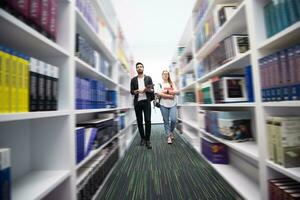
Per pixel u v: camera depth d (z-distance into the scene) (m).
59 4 1.07
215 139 2.00
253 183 1.42
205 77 2.25
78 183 1.14
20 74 0.67
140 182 1.57
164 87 3.35
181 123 4.13
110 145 2.04
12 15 0.65
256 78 1.11
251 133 1.63
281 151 0.92
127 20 4.41
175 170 1.84
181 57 3.94
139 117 2.97
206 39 2.08
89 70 1.51
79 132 1.19
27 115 0.66
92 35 1.64
